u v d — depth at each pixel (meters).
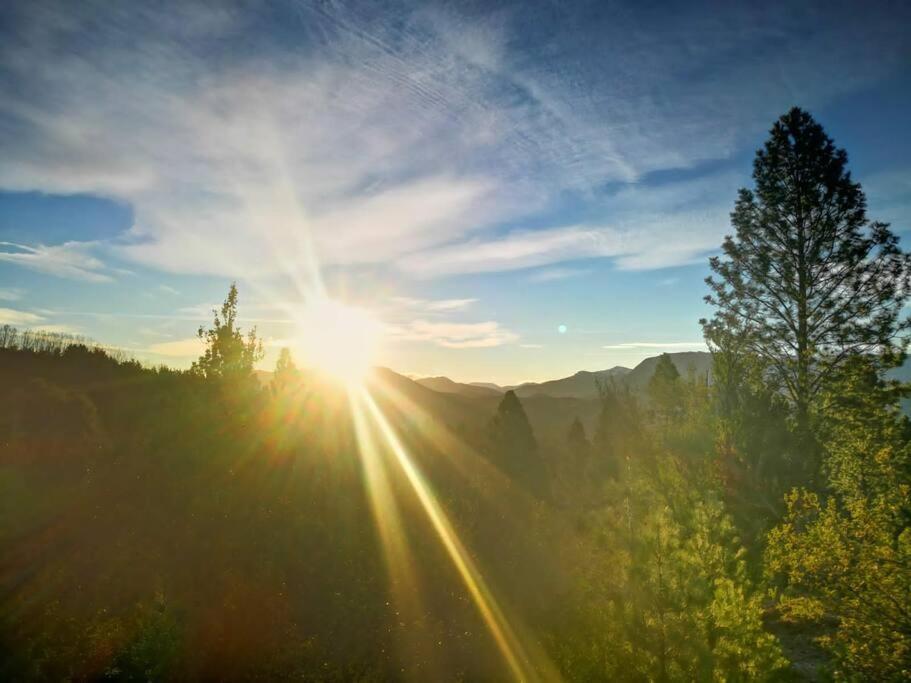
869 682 6.71
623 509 9.66
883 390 18.61
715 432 19.08
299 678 9.55
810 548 7.98
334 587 11.56
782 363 23.16
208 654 9.39
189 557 10.95
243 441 13.92
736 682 7.65
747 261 24.19
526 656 10.94
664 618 8.15
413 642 11.18
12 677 8.05
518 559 14.36
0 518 10.45
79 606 9.43
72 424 13.80
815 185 22.09
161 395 15.89
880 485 10.97
